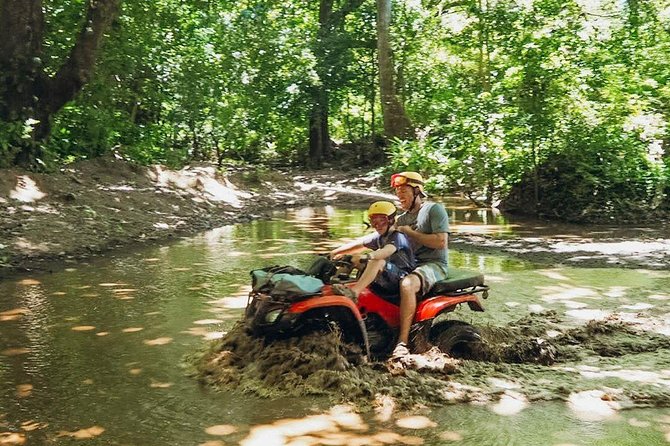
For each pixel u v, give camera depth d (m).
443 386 4.81
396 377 4.96
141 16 17.86
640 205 14.27
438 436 4.07
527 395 4.70
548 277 8.72
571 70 15.23
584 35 18.08
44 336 6.11
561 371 5.20
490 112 16.27
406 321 5.31
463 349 5.47
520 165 15.63
